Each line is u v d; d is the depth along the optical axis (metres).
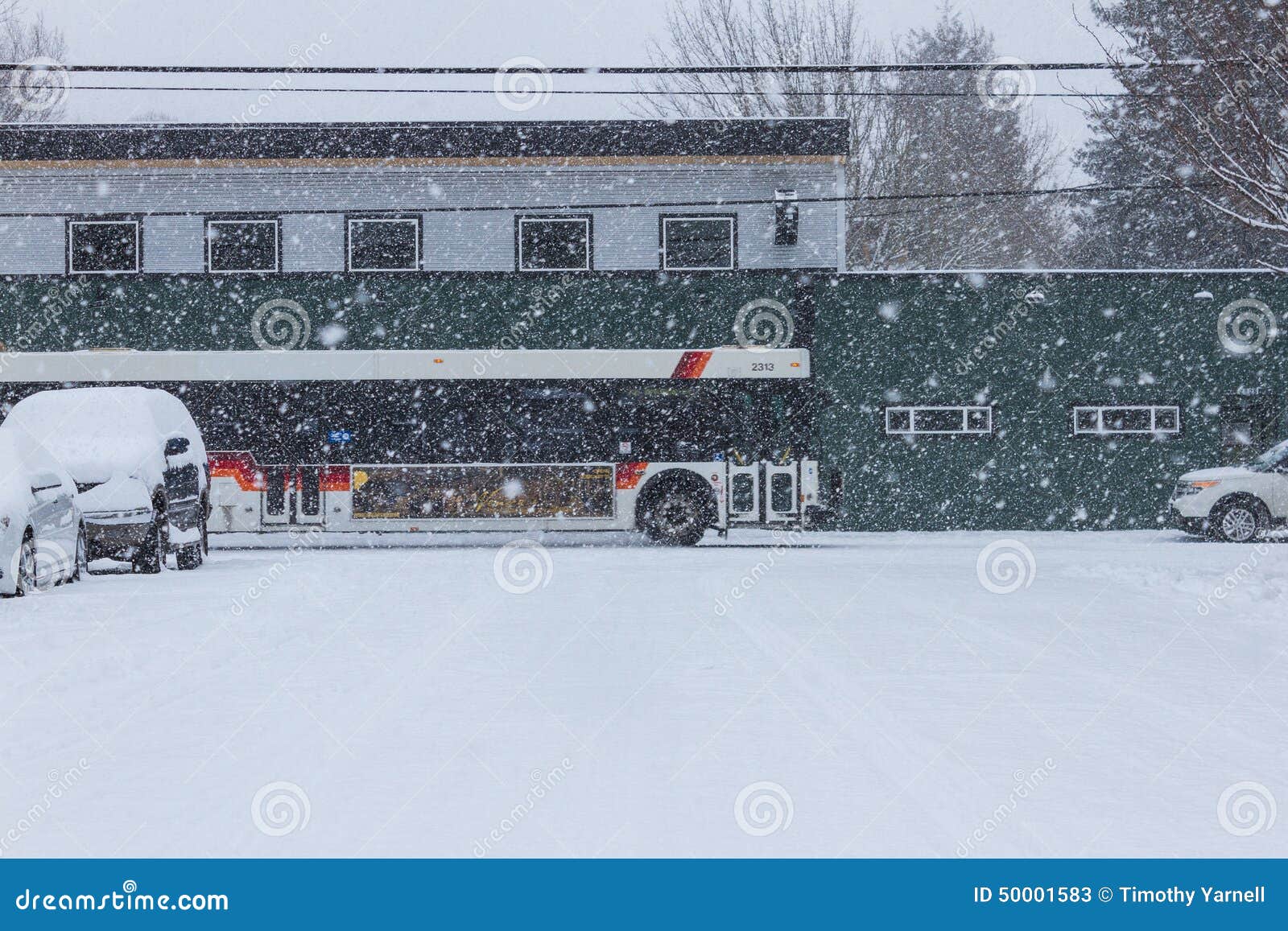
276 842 5.59
